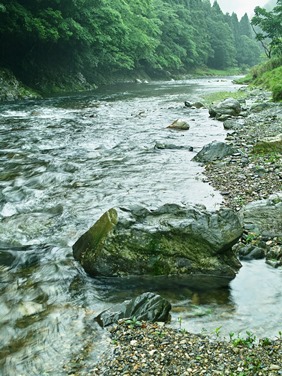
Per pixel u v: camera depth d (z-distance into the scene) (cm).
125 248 602
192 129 1817
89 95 3619
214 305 516
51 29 3731
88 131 1756
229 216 637
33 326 470
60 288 559
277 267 612
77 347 430
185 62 10169
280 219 729
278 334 448
